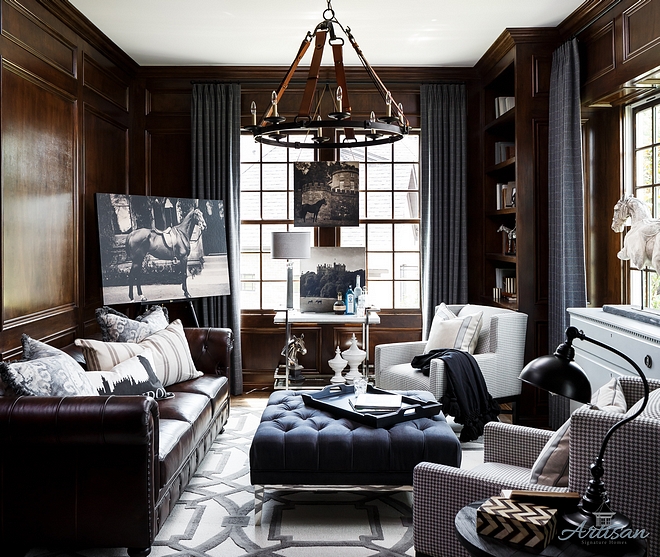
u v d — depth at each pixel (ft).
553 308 14.83
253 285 19.17
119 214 15.05
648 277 13.37
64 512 8.09
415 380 13.88
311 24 14.67
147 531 8.09
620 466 5.71
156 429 8.29
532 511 5.25
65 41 13.71
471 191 18.86
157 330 13.35
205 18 14.30
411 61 17.81
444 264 18.34
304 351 18.33
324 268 18.45
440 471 6.72
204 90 18.15
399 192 19.20
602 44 13.33
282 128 9.25
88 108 15.07
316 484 9.40
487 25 14.87
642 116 13.60
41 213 12.56
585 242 15.14
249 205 19.11
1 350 10.84
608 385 7.47
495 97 18.42
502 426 8.45
